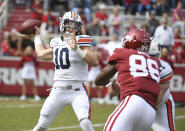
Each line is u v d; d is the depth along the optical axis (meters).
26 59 38.41
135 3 51.06
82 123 15.36
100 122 26.00
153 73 13.10
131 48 13.48
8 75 41.06
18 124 24.97
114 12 46.50
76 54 16.02
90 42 16.06
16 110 31.14
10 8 54.44
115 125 12.39
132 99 12.55
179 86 39.41
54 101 16.16
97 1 56.84
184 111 34.00
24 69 38.62
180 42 42.78
